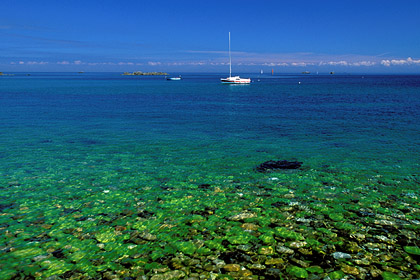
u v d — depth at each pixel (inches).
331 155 770.2
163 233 395.9
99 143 916.6
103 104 2100.1
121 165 697.6
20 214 450.9
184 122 1323.8
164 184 577.3
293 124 1257.4
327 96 2733.8
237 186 564.1
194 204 485.7
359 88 3909.9
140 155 782.5
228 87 4471.0
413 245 359.3
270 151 818.2
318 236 382.6
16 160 730.2
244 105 2050.9
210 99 2532.0
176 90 3779.5
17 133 1054.4
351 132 1064.8
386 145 866.8
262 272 314.2
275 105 2034.9
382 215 438.6
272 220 427.8
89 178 609.9
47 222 426.0
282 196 514.0
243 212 454.9
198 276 308.5
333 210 457.1
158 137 1005.2
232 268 320.8
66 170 659.4
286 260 334.0
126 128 1170.6
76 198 510.6
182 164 705.6
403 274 308.3
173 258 340.8
